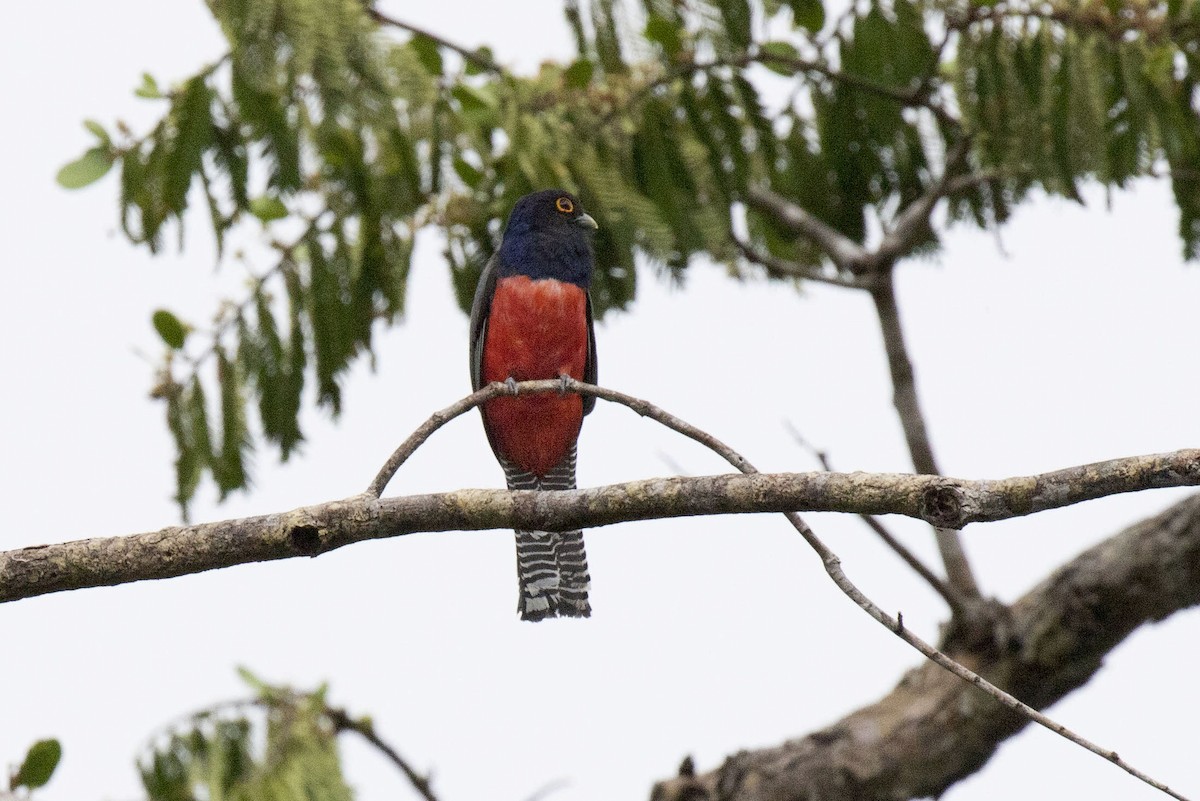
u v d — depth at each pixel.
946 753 11.80
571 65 12.16
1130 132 11.69
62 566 7.55
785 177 14.02
